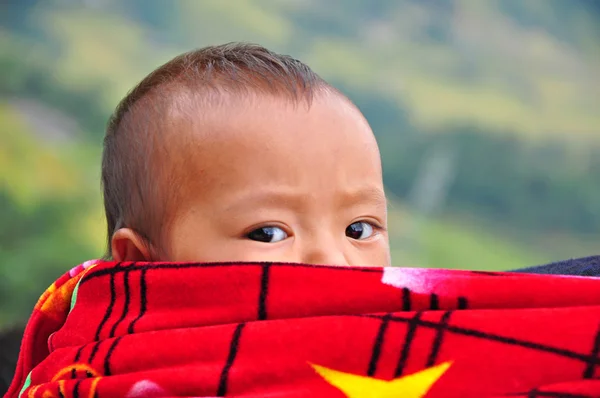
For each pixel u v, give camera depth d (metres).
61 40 12.10
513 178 13.26
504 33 16.28
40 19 12.21
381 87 13.73
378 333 1.23
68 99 11.10
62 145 10.25
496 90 14.66
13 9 12.11
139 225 1.71
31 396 1.46
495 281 1.26
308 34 14.41
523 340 1.19
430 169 12.39
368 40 14.84
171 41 13.12
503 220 12.83
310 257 1.54
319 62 13.80
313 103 1.62
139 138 1.71
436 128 13.38
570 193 13.38
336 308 1.30
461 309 1.26
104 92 11.45
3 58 11.20
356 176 1.62
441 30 15.63
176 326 1.38
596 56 16.50
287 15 14.59
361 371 1.22
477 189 12.97
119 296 1.49
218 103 1.63
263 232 1.55
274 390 1.25
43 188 9.38
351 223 1.62
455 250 10.77
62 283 1.69
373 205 1.65
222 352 1.29
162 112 1.68
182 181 1.61
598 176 13.61
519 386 1.17
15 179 9.28
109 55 12.10
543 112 14.69
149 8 13.24
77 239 8.74
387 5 15.47
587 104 14.98
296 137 1.58
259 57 1.80
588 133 14.19
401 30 15.35
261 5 14.53
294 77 1.68
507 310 1.22
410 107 13.64
